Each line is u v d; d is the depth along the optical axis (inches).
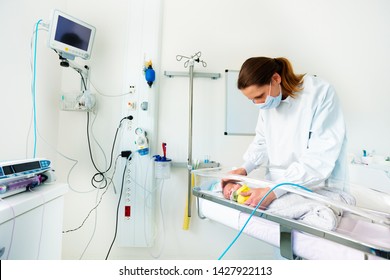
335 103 36.4
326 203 26.7
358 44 66.0
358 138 65.6
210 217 35.2
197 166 58.3
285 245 25.1
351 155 61.4
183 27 62.0
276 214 25.9
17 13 46.6
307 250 24.0
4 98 44.4
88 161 61.1
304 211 25.9
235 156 62.2
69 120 61.2
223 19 62.7
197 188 38.5
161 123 61.2
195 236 61.3
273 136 43.8
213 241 61.6
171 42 61.6
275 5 64.0
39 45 53.4
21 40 47.9
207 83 61.8
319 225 23.8
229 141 62.1
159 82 61.1
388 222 24.6
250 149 48.4
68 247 60.7
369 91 65.9
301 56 64.4
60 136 61.2
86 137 61.2
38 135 53.7
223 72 62.4
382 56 66.5
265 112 44.4
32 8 50.5
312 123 37.0
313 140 36.2
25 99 49.4
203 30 62.2
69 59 52.7
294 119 39.3
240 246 62.4
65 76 61.7
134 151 58.6
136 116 58.8
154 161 57.1
